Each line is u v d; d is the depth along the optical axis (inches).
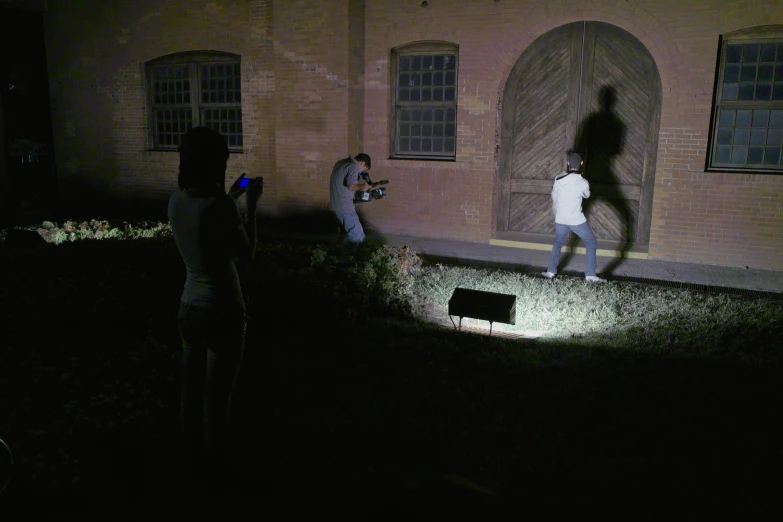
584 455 134.3
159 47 532.1
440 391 173.5
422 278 321.7
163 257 275.6
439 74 436.8
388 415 155.3
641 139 397.4
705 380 181.9
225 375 123.4
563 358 206.4
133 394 161.6
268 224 495.5
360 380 180.4
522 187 436.1
